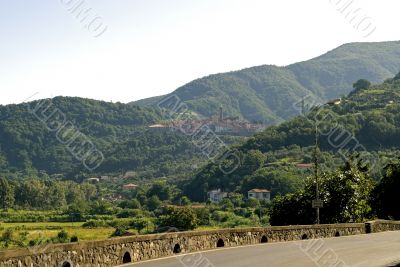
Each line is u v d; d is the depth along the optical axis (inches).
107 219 4473.4
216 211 4003.4
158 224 3735.2
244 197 4576.8
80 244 572.1
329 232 1206.9
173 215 3351.4
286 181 4409.5
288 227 1074.1
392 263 656.4
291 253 772.6
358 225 1321.4
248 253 772.0
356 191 1811.0
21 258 481.4
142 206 5221.5
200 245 832.9
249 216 3858.3
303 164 4798.2
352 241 991.0
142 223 3870.6
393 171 2153.1
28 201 5639.8
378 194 2134.6
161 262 659.4
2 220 4579.2
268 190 4544.8
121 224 3959.2
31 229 3745.1
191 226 3277.6
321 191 1809.8
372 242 965.2
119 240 644.7
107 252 619.8
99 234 3361.2
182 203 4862.2
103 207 5068.9
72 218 4714.6
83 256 576.1
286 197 1897.1
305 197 1843.0
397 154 4261.8
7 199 5354.3
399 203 2111.2
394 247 866.1
